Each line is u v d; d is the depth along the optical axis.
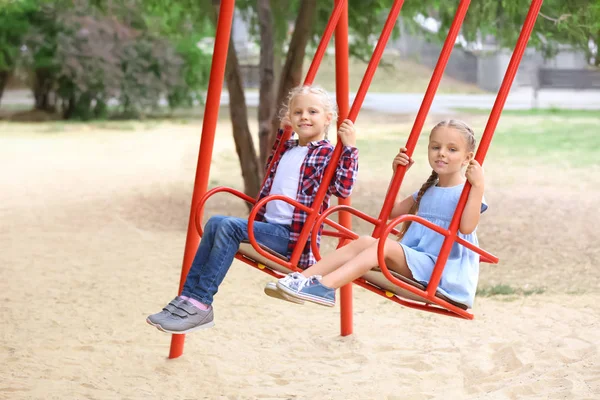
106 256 9.54
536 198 13.08
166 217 12.30
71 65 28.38
